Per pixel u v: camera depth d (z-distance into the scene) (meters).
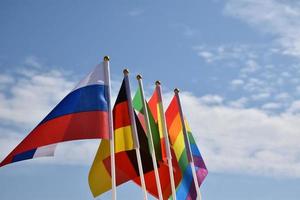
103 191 29.97
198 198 32.09
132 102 30.58
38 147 27.70
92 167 29.98
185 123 34.31
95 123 28.48
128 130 30.19
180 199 33.03
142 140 31.70
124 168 30.97
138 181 31.50
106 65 29.92
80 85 29.31
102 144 30.33
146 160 31.67
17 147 27.47
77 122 28.41
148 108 32.84
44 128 27.97
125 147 29.92
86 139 28.19
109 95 29.39
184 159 33.72
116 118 30.50
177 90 34.66
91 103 28.89
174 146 33.88
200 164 34.94
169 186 32.84
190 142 34.97
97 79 29.59
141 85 32.44
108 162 30.22
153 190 32.38
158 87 33.03
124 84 30.86
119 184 30.53
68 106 28.66
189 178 33.66
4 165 27.27
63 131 28.11
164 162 32.47
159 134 32.91
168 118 34.56
